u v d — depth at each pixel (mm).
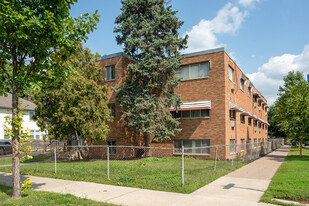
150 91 17922
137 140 20656
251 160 17453
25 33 6906
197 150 18781
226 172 11438
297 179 9242
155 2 20531
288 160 17375
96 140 16125
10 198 7004
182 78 18312
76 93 15477
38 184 8938
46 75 8016
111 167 13086
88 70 18609
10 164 15281
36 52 7422
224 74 18109
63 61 8180
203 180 9234
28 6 7094
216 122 18078
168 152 19891
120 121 18859
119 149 19125
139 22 20234
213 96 18422
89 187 8289
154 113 17047
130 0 20094
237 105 21688
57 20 7352
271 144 30938
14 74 7039
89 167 13125
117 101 18656
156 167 13039
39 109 16453
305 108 20766
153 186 8164
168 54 18672
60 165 14227
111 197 6973
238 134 21516
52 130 15836
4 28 6680
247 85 26703
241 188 8086
